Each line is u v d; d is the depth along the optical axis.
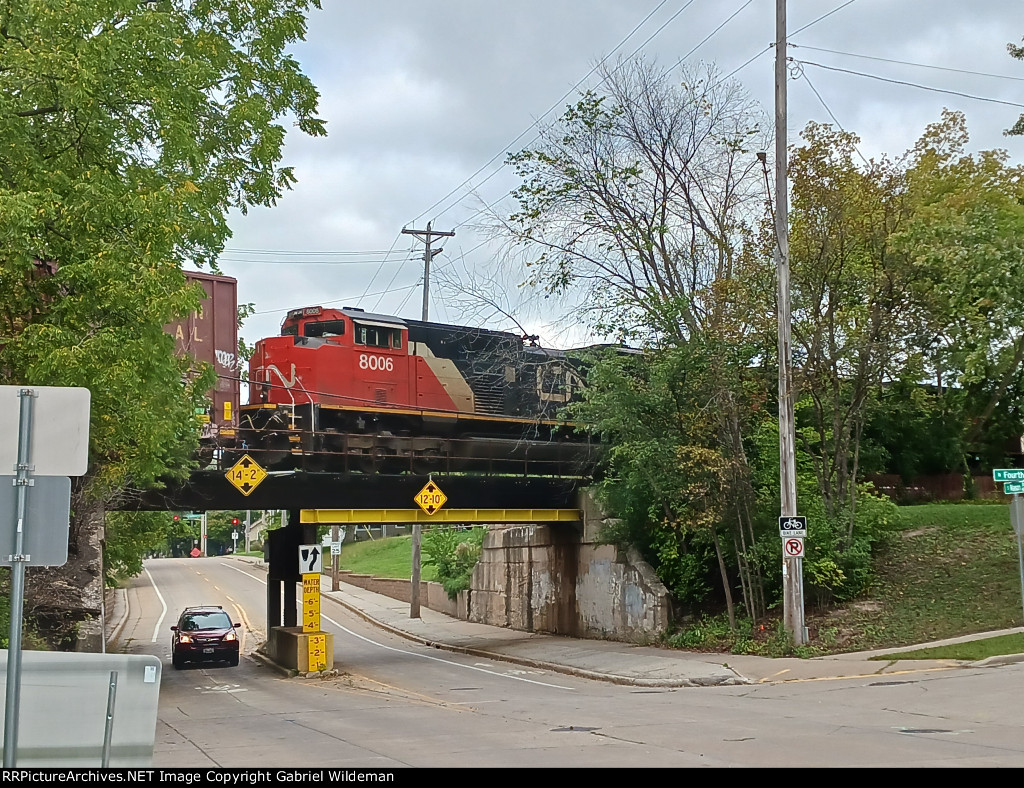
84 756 7.68
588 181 28.77
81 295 14.06
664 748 11.23
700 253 28.77
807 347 25.95
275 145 17.89
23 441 7.06
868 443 30.00
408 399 32.41
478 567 43.91
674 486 26.22
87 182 14.16
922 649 20.44
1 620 19.95
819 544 24.62
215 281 27.55
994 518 27.30
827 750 10.70
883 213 25.42
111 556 33.19
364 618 49.72
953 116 28.61
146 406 15.73
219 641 30.12
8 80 13.63
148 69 15.22
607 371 27.11
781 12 22.86
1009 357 28.23
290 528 30.48
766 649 23.03
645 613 29.14
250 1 18.17
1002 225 26.11
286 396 29.42
